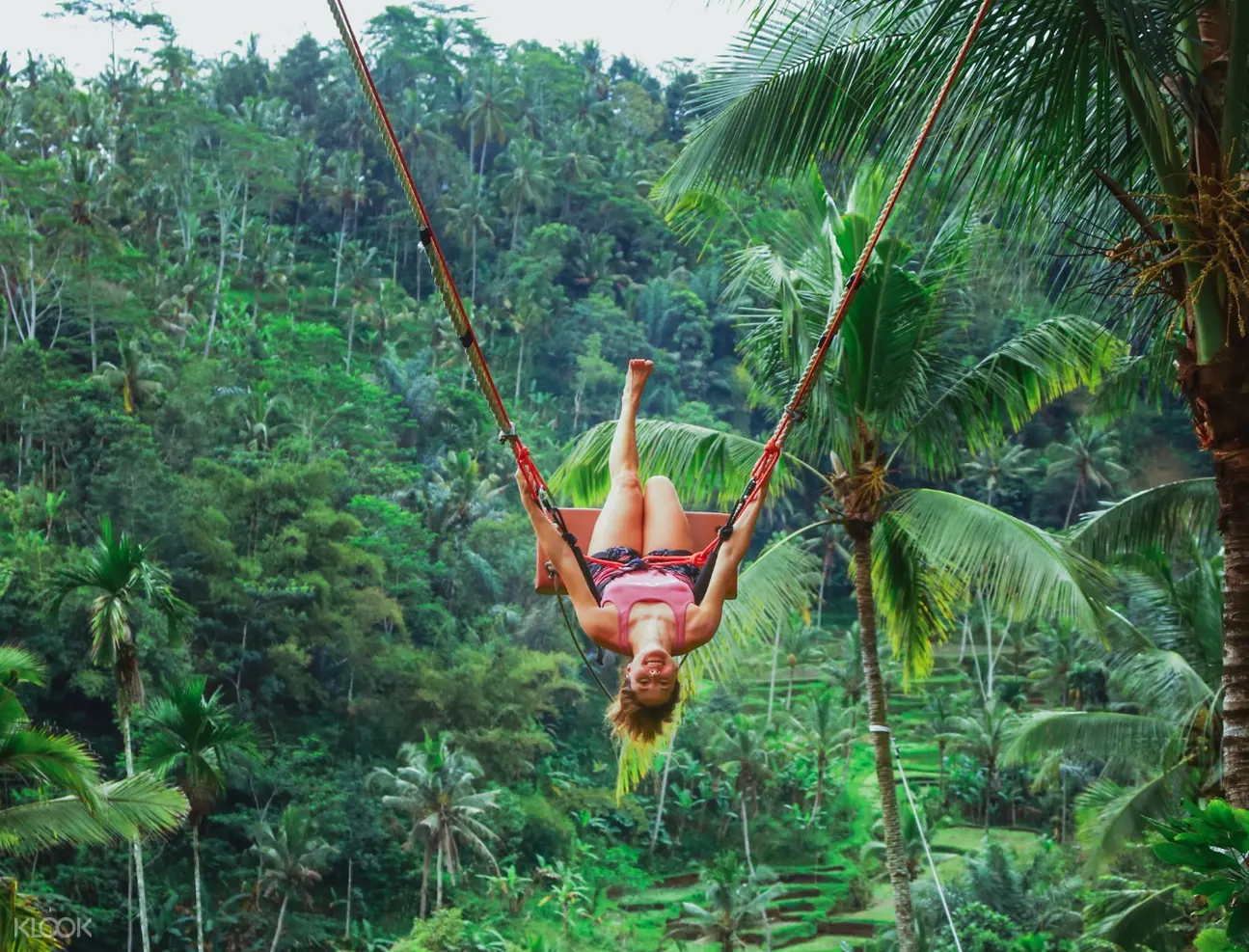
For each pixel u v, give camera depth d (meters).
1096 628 13.47
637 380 5.99
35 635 48.19
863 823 65.50
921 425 15.79
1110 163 8.97
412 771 50.97
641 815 63.25
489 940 50.28
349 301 108.88
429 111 130.38
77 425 62.16
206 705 29.22
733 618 15.15
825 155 9.70
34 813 16.48
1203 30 8.10
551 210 130.88
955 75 5.93
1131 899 20.97
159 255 91.94
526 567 73.75
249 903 50.22
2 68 107.81
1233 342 7.84
